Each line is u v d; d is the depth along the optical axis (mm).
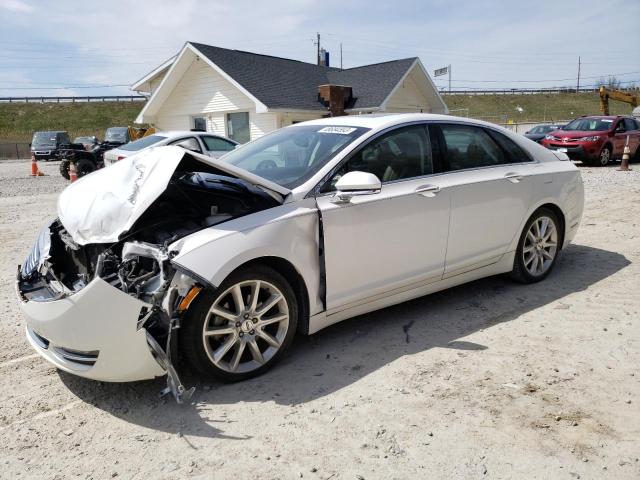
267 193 3307
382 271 3648
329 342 3729
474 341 3672
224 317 3039
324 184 3441
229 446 2582
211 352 3029
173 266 2807
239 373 3154
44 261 3264
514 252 4559
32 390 3186
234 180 3781
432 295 4629
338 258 3406
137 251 3014
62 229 3717
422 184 3832
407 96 21875
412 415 2797
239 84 18078
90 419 2861
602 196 9742
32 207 10461
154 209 3531
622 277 4926
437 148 4047
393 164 3779
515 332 3797
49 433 2738
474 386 3066
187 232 3049
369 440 2598
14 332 4074
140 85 22422
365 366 3359
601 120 17562
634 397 2900
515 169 4496
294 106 18359
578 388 3012
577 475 2314
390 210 3613
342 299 3484
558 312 4141
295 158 3775
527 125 48594
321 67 22781
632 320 3936
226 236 2992
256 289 3125
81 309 2727
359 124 3932
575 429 2633
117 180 3330
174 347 2848
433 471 2367
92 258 3324
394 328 3939
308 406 2912
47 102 68875
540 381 3100
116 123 63406
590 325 3873
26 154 36344
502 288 4746
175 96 21250
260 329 3197
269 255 3102
